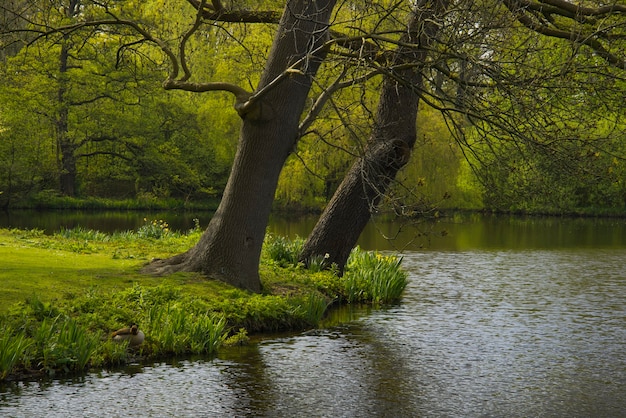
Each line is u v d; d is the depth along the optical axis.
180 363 10.84
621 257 26.33
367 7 12.30
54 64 44.00
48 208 47.81
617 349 12.36
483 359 11.61
